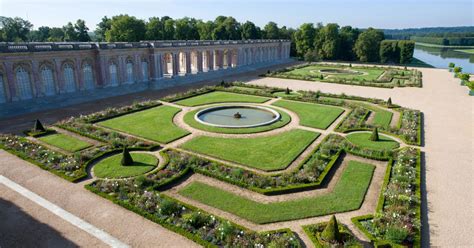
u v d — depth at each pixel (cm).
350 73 9656
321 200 2392
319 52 13975
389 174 2780
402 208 2189
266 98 5847
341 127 4119
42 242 1892
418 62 14662
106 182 2542
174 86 7200
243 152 3284
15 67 4738
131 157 3031
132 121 4316
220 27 13950
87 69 5866
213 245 1861
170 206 2167
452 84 7625
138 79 6825
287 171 2877
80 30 12062
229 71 9506
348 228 2052
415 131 3903
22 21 12094
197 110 4916
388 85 7269
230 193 2494
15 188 2505
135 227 2041
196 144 3497
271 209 2273
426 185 2627
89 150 3266
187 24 13125
